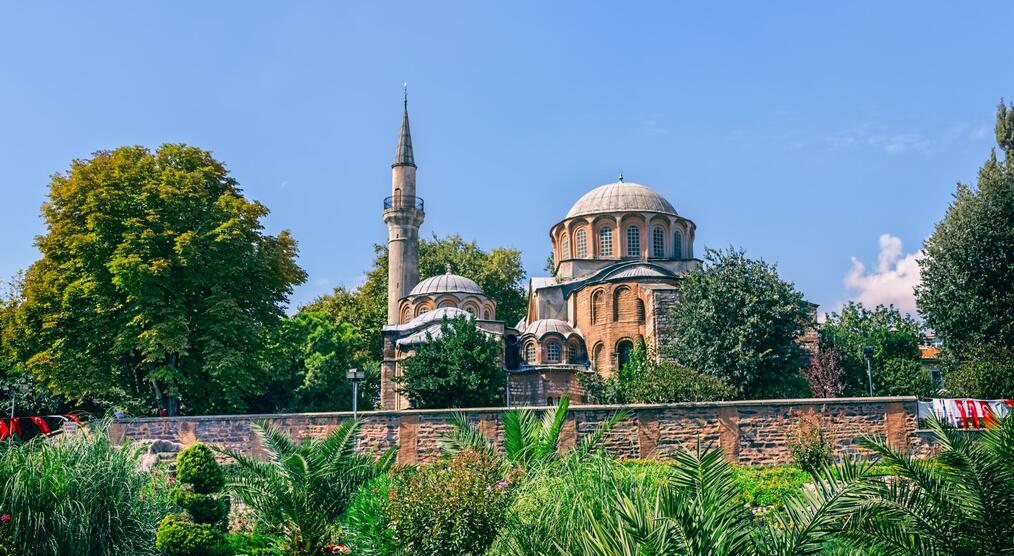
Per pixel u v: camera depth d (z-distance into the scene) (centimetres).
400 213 7606
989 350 4116
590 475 1844
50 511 1950
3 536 1869
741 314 4488
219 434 3438
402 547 1714
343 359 6925
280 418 3419
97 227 4088
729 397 4038
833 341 5597
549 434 2592
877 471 1644
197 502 2162
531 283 6888
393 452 2309
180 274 4194
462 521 1675
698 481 1354
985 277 4512
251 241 4478
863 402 3247
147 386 4478
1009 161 5791
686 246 6762
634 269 6175
